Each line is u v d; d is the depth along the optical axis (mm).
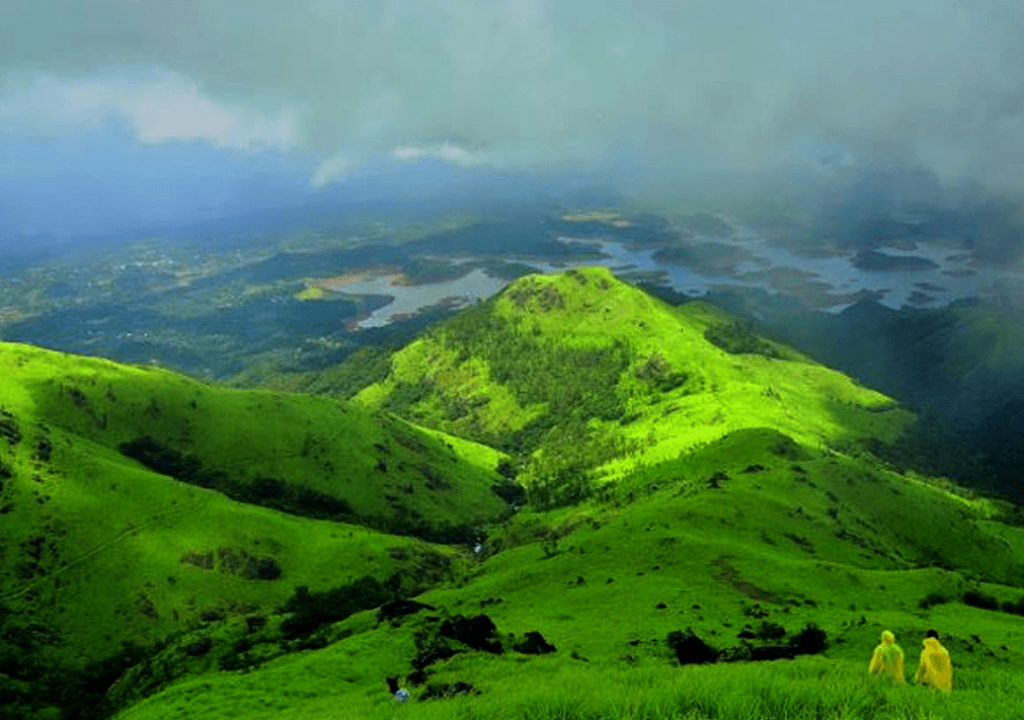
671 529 187750
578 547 185000
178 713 70875
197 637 181750
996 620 127188
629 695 18156
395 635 87000
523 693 20594
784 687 17797
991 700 17922
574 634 105000
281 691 72375
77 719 193125
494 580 176375
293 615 187875
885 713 16547
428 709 22328
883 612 126500
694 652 77000
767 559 155750
